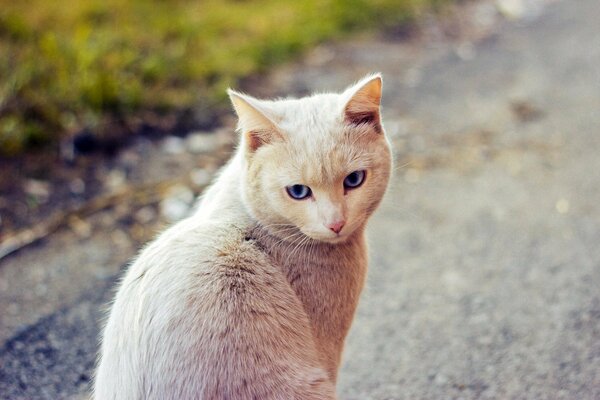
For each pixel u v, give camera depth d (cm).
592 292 87
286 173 67
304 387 63
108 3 162
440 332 83
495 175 110
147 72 130
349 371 79
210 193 73
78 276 91
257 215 68
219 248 66
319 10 170
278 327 64
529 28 175
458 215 102
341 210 67
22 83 119
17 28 140
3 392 77
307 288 68
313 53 153
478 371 79
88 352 82
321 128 67
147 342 62
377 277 91
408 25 171
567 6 191
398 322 85
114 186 106
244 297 64
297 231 69
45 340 83
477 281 90
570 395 75
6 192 103
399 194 106
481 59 155
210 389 61
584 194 105
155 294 63
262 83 137
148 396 61
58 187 105
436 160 114
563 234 97
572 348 80
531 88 140
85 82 120
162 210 102
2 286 89
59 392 77
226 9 170
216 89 130
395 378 78
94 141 113
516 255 94
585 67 150
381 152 69
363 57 153
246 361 62
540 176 109
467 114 129
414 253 95
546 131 122
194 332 61
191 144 116
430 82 143
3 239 96
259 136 68
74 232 98
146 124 119
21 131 111
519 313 85
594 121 125
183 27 153
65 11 154
